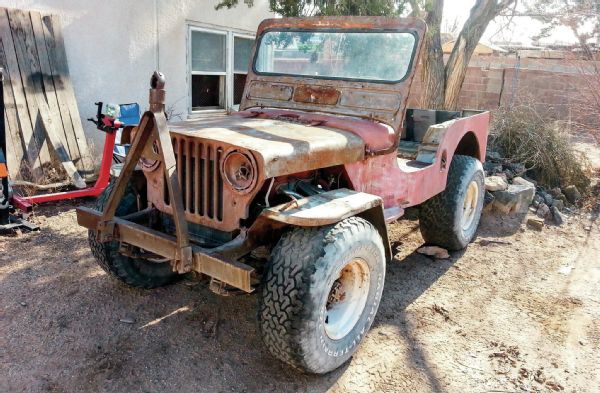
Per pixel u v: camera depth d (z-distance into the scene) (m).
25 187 5.35
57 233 4.66
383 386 2.78
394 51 3.42
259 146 2.52
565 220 5.75
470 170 4.47
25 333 3.08
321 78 3.64
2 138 4.58
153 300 3.54
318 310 2.52
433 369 2.94
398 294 3.83
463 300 3.79
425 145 3.99
